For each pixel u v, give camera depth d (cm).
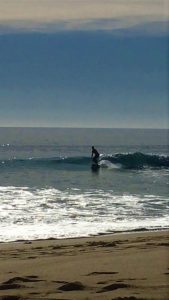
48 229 1508
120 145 10838
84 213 1867
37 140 14088
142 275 733
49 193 2567
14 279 716
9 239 1321
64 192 2642
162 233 1399
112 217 1783
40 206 2044
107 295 590
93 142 12812
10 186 2917
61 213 1856
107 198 2389
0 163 4653
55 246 1153
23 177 3569
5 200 2223
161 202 2244
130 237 1306
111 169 4428
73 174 3916
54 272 788
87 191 2722
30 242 1248
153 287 634
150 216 1820
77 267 829
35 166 4481
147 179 3572
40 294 607
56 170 4228
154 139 16512
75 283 656
